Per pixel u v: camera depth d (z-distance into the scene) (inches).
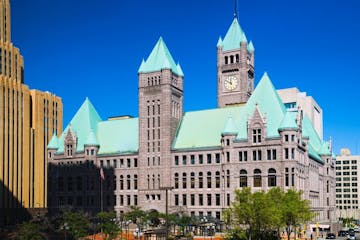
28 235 3257.9
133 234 4827.8
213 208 5570.9
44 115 6914.4
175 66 6338.6
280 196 3991.1
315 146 6756.9
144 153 6087.6
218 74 6850.4
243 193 3666.3
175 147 5979.3
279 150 5201.8
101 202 6112.2
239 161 5433.1
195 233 5132.9
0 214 5693.9
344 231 5915.4
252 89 6914.4
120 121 6781.5
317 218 5954.7
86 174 6540.4
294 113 5492.1
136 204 6156.5
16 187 6063.0
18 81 6250.0
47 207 6692.9
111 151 6496.1
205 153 5738.2
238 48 6737.2
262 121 5339.6
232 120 5590.6
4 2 6131.9
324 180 6579.7
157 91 6082.7
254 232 3595.0
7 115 5949.8
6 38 6156.5
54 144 6860.2
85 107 6988.2
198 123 6112.2
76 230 3981.3
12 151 6023.6
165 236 4451.3
